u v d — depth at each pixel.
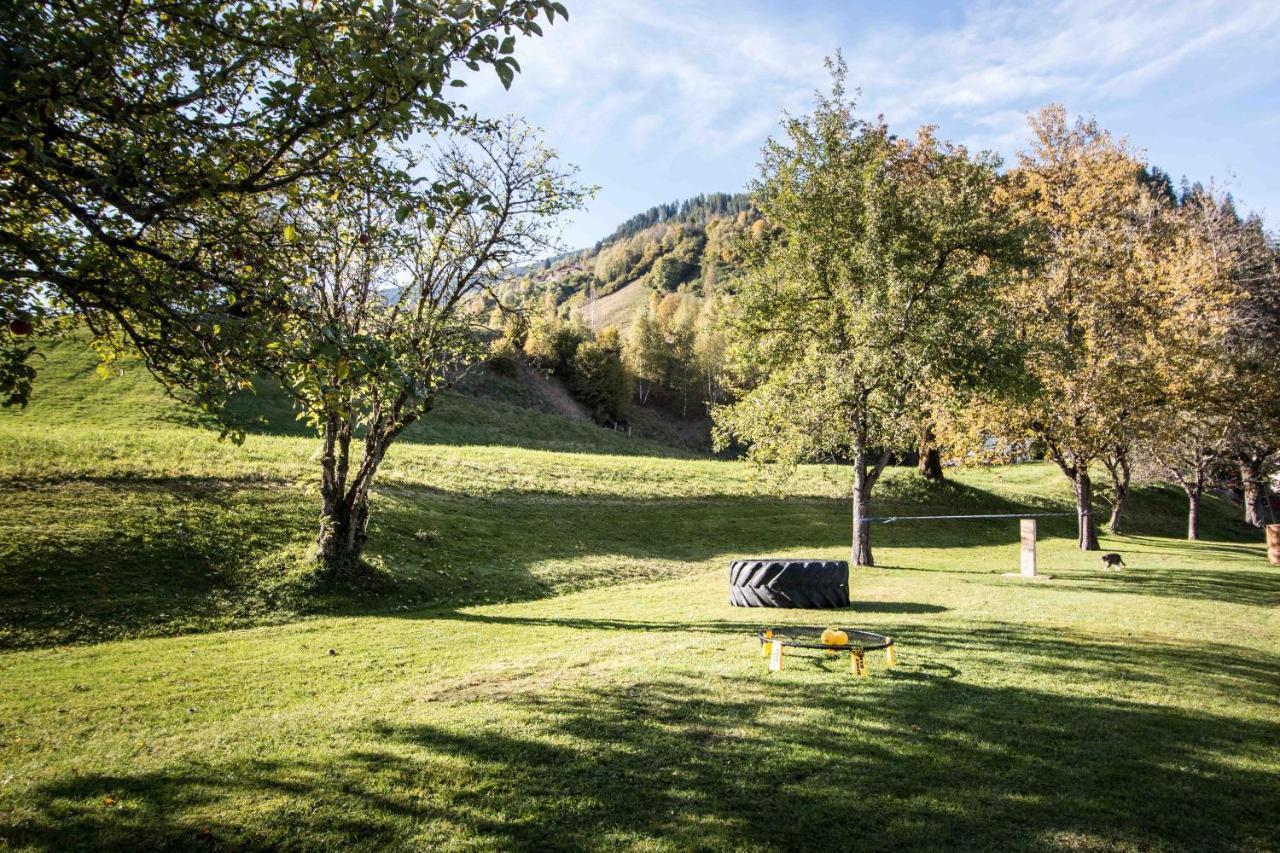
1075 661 10.36
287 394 7.71
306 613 16.86
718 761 6.62
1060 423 29.30
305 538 20.88
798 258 25.84
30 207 7.61
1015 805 5.77
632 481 39.75
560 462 41.91
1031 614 14.77
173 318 7.15
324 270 12.17
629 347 111.88
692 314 132.00
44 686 10.23
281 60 8.11
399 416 18.92
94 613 14.90
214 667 11.39
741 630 13.34
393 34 6.67
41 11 6.08
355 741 7.32
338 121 7.57
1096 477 57.66
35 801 6.00
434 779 6.30
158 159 7.22
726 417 27.14
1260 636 12.80
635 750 6.90
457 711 8.30
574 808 5.72
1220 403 32.72
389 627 15.25
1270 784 6.23
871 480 26.03
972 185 25.38
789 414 25.44
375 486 27.86
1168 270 33.25
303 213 10.57
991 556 30.45
